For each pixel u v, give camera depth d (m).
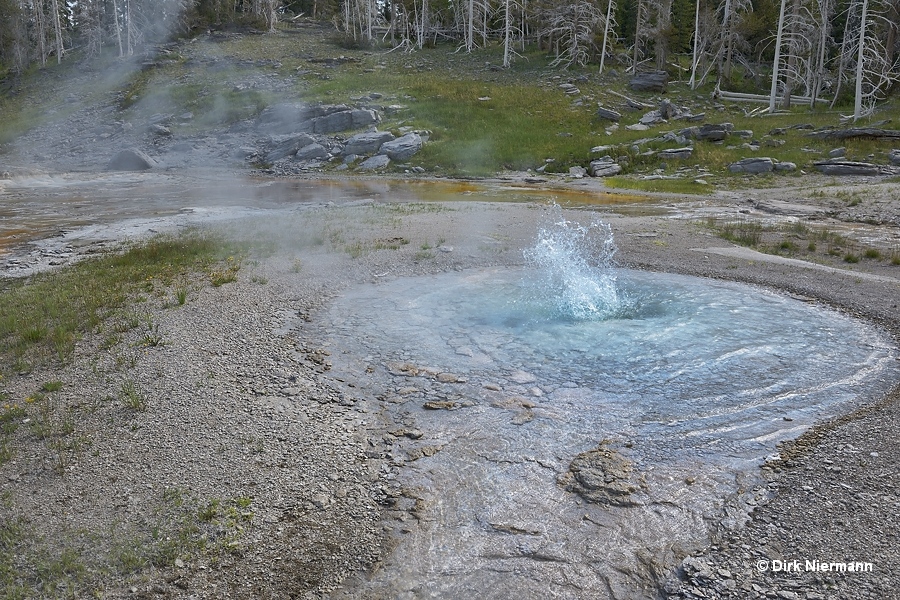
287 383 7.13
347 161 37.00
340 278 11.87
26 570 4.09
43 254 15.18
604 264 13.19
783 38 44.03
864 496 4.94
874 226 18.02
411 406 6.68
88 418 6.16
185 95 51.47
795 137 32.88
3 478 5.13
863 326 9.17
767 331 8.91
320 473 5.34
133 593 3.93
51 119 51.19
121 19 69.25
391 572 4.21
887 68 39.97
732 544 4.45
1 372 7.32
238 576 4.11
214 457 5.50
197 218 20.66
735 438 5.97
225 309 9.74
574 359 7.93
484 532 4.64
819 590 3.94
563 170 32.72
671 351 8.16
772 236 16.19
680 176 29.31
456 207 21.81
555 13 54.25
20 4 71.44
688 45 54.78
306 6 87.31
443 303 10.30
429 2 66.56
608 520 4.76
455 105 43.31
